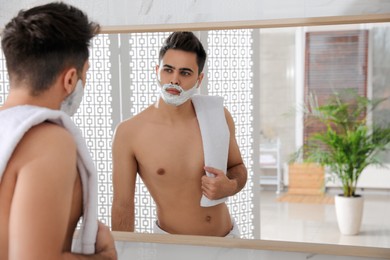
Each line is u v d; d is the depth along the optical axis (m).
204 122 1.35
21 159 0.74
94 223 0.88
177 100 1.36
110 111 1.41
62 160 0.75
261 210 1.32
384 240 1.24
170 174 1.38
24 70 0.80
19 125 0.75
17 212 0.70
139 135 1.40
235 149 1.33
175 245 1.43
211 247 1.40
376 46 1.19
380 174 1.21
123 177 1.42
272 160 1.29
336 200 1.25
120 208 1.42
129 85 1.39
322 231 1.28
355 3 1.25
